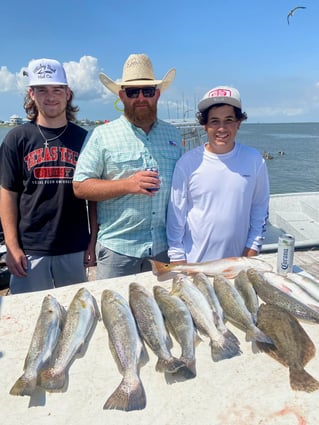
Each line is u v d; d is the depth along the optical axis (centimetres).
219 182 281
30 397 154
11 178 310
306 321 204
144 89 286
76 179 296
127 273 309
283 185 2150
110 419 143
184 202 292
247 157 285
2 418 144
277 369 167
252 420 140
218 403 149
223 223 284
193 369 167
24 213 317
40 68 294
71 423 142
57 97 302
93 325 204
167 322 207
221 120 267
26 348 184
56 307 208
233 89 266
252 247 299
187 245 298
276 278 242
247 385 158
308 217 726
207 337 193
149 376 165
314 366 169
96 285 247
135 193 270
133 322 198
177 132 326
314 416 141
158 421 141
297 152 4162
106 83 310
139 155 296
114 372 168
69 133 318
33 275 322
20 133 308
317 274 451
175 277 246
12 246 314
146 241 306
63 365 171
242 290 234
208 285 237
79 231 327
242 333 196
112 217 303
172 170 310
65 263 324
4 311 215
